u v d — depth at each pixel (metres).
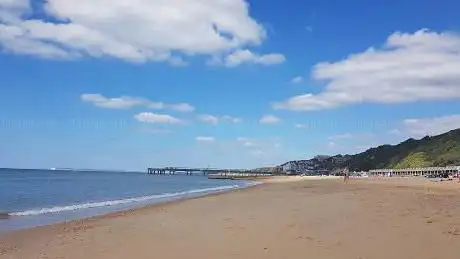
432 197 28.00
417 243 11.09
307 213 18.91
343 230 13.43
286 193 39.72
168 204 28.30
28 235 14.93
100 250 11.74
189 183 97.31
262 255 10.48
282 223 15.73
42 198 39.44
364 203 23.48
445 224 13.99
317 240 11.93
